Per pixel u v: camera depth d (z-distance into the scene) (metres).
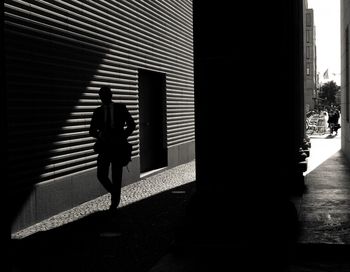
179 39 16.31
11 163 7.02
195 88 6.02
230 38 5.84
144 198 9.52
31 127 7.61
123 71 11.47
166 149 14.66
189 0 17.69
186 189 10.68
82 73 9.40
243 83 5.84
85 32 9.55
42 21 8.02
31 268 5.20
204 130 5.98
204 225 5.87
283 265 5.30
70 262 5.43
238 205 5.84
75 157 9.11
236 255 5.66
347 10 16.05
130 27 11.95
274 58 5.78
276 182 5.84
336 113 33.50
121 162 7.99
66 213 8.31
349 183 10.44
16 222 7.04
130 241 6.30
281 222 5.79
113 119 8.00
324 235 5.97
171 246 5.82
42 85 7.96
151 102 14.15
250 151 5.86
